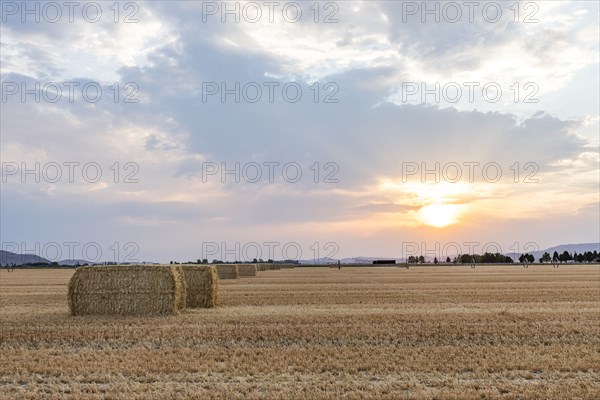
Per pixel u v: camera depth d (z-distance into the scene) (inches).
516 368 441.4
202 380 414.3
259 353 498.0
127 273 799.1
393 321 672.4
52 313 816.3
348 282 1563.7
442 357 474.6
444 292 1130.7
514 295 1042.7
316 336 575.2
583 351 495.5
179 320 713.6
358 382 403.9
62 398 372.8
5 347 538.9
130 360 470.0
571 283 1414.9
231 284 1503.4
